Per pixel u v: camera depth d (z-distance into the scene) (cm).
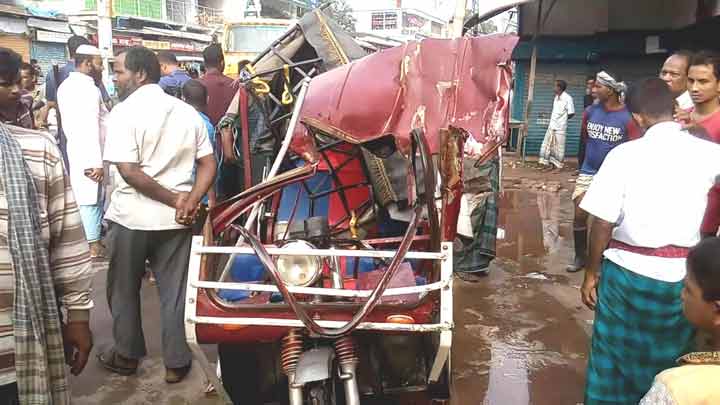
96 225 593
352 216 367
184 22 3416
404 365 298
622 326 281
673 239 267
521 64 1508
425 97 340
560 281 564
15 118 228
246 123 452
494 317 479
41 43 2492
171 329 372
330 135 337
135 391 370
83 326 240
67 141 566
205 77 618
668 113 274
